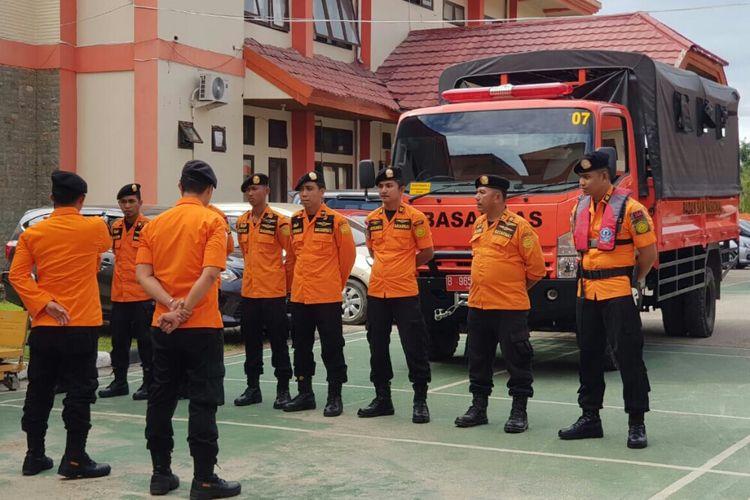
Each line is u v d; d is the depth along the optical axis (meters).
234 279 13.10
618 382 10.48
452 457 7.48
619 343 7.76
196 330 6.36
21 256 6.84
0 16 17.73
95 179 18.58
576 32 25.39
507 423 8.34
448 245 10.81
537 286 10.35
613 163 9.02
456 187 10.83
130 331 10.11
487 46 25.98
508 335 8.37
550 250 10.38
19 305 14.11
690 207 12.92
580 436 8.05
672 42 23.66
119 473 7.11
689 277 13.16
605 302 7.83
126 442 8.05
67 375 6.95
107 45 18.39
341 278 9.09
